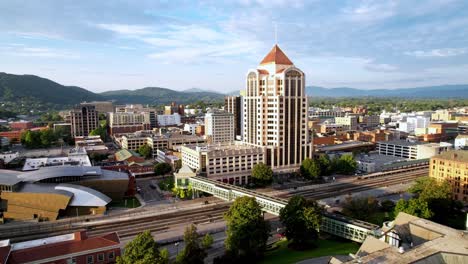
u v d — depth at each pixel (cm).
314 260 10562
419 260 7231
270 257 11119
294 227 11631
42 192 15300
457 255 7488
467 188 16712
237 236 10769
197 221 15000
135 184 19812
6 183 15775
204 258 10869
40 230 14025
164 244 12612
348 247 11594
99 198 16050
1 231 13925
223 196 17050
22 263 8881
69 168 18150
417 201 13062
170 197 18612
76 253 9594
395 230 9219
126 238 13288
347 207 14200
